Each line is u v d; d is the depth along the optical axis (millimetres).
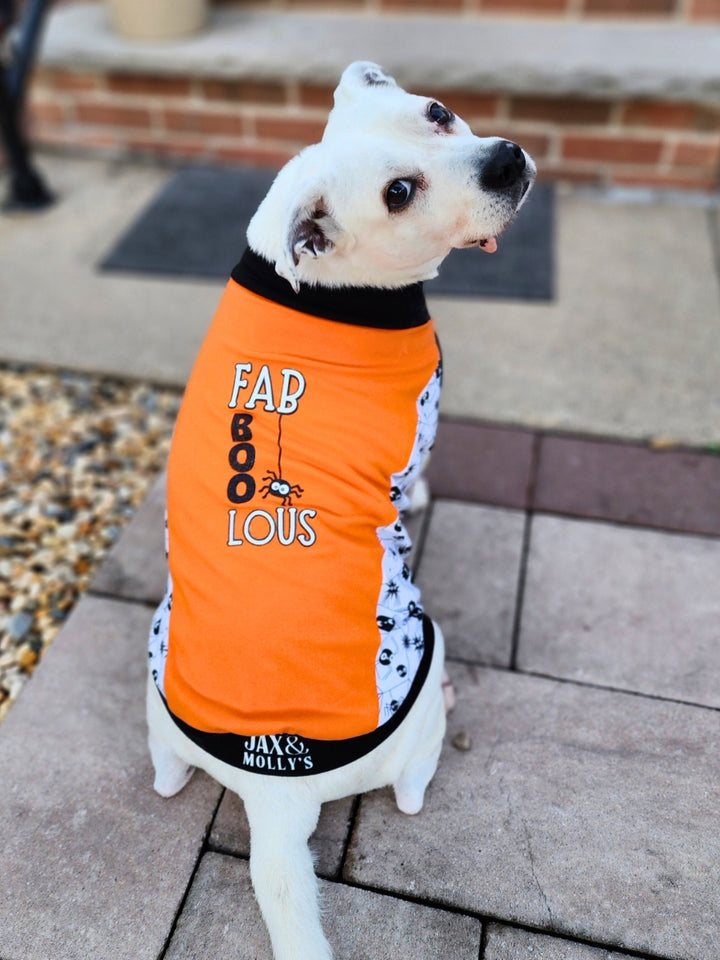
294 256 1476
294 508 1528
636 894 1752
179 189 4125
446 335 3199
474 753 2006
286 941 1479
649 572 2385
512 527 2525
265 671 1491
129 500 2730
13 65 3645
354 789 1677
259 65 3836
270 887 1522
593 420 2836
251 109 4090
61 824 1908
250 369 1591
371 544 1585
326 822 1893
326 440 1559
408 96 1729
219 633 1514
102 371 3156
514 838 1850
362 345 1621
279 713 1500
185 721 1589
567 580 2377
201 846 1866
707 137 3705
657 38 3795
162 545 2525
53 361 3199
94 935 1734
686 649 2195
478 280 3449
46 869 1833
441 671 1780
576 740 2020
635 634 2236
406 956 1690
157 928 1742
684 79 3486
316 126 4078
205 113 4160
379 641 1575
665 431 2781
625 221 3760
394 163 1563
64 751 2047
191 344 3242
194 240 3750
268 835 1555
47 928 1746
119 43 4047
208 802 1938
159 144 4352
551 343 3139
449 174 1599
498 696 2117
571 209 3861
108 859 1847
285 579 1496
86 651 2254
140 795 1957
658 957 1671
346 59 3746
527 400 2920
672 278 3416
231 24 4211
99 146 4449
